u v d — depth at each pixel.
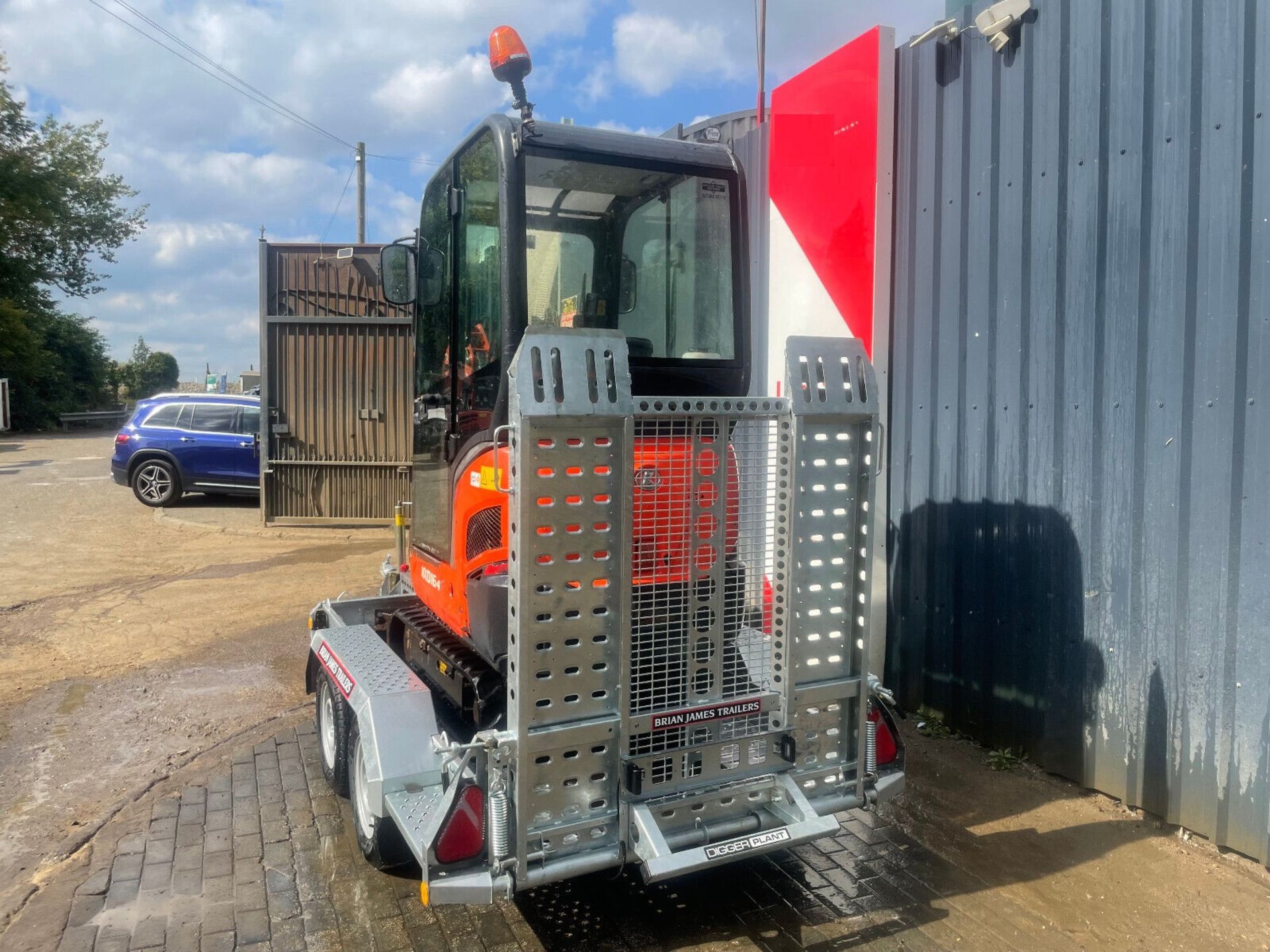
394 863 3.59
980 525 4.66
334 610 4.92
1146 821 3.86
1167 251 3.67
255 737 5.13
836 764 3.27
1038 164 4.24
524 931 3.21
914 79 4.98
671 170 3.66
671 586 2.93
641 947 3.11
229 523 12.52
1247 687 3.44
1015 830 3.86
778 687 3.12
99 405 45.00
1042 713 4.35
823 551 3.17
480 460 3.54
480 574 3.56
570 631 2.74
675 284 3.73
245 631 7.52
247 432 14.41
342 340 11.87
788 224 5.65
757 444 3.07
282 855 3.75
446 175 4.00
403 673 3.67
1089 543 4.06
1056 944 3.06
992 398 4.55
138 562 10.30
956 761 4.55
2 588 9.05
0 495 15.49
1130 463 3.87
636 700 2.91
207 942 3.13
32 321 35.66
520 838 2.70
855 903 3.34
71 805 4.31
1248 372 3.39
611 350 2.73
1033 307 4.29
